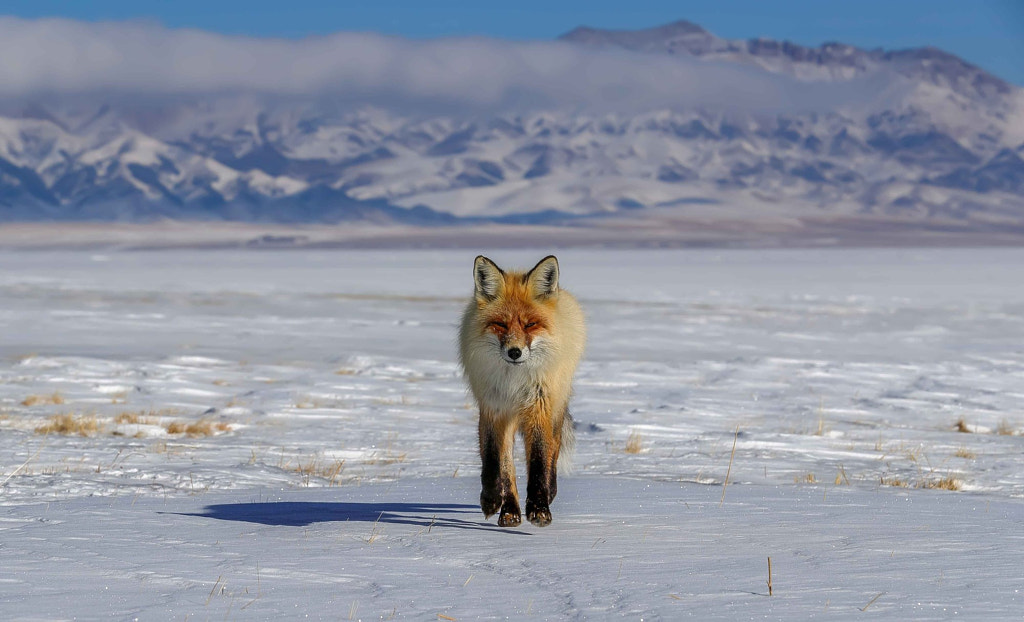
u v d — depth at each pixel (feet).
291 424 152.15
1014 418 173.78
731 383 216.13
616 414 167.73
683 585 51.16
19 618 45.16
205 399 181.16
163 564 57.21
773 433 147.74
